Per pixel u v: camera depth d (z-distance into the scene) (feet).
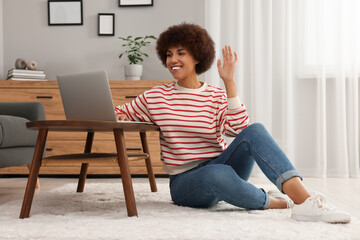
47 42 12.40
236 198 4.85
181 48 5.29
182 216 4.75
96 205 5.74
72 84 5.23
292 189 4.44
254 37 11.56
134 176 11.02
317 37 11.48
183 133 5.31
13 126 7.32
